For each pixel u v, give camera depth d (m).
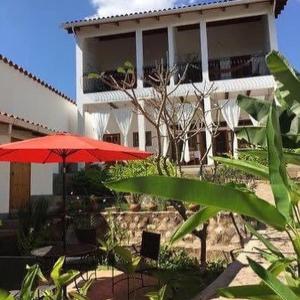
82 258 7.68
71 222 10.08
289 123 2.94
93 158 7.23
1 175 10.85
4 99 12.66
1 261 4.37
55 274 3.18
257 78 16.28
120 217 10.23
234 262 5.11
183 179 1.66
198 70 17.66
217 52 19.72
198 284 6.50
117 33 17.66
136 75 16.81
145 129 17.89
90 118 18.05
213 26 19.55
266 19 17.23
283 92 2.76
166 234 9.83
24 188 12.34
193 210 8.01
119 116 16.78
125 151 6.16
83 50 17.91
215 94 16.73
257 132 3.12
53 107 16.50
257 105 3.21
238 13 16.67
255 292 1.95
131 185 1.65
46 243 8.90
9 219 10.49
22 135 11.49
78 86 17.53
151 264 7.60
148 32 19.42
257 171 2.20
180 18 17.06
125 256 6.38
